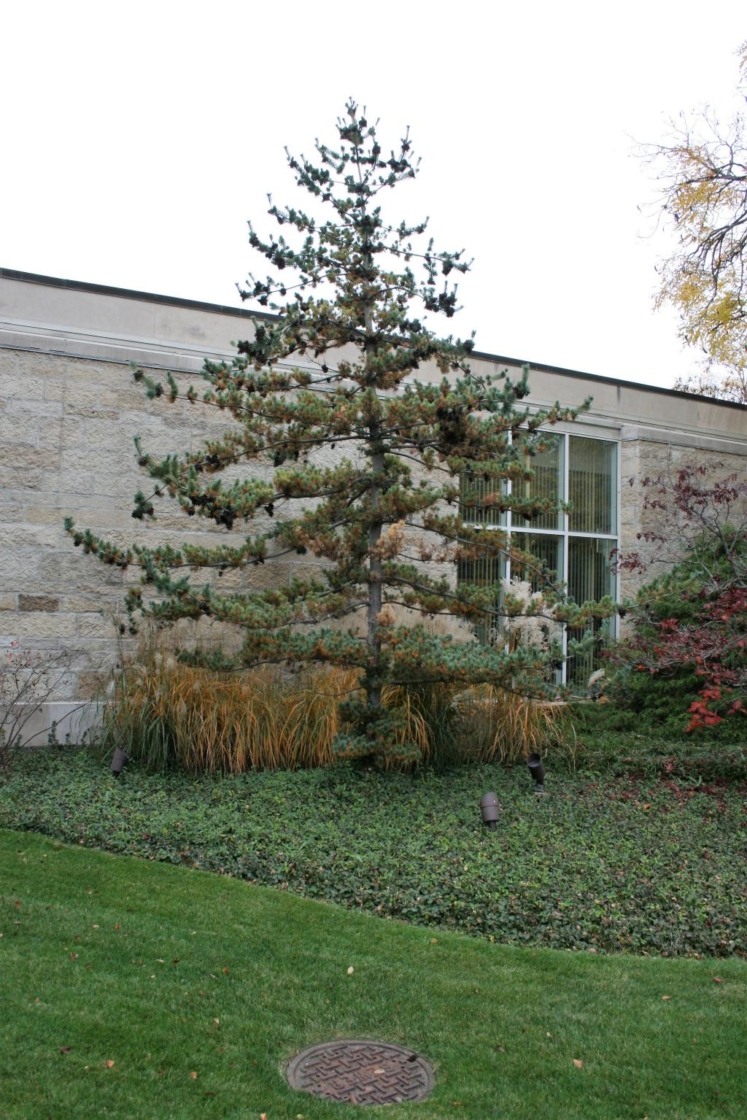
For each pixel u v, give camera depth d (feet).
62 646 32.19
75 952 15.81
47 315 32.91
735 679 27.76
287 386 27.22
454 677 25.70
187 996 14.56
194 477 26.25
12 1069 12.16
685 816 25.84
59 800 24.63
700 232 56.18
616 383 46.78
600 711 37.11
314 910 18.51
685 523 42.14
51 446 32.24
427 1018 14.40
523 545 43.34
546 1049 13.60
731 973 16.47
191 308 35.22
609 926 18.20
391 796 26.04
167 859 21.34
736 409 51.37
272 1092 12.19
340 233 26.81
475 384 26.35
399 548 26.66
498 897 19.10
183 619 33.06
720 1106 12.28
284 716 29.09
